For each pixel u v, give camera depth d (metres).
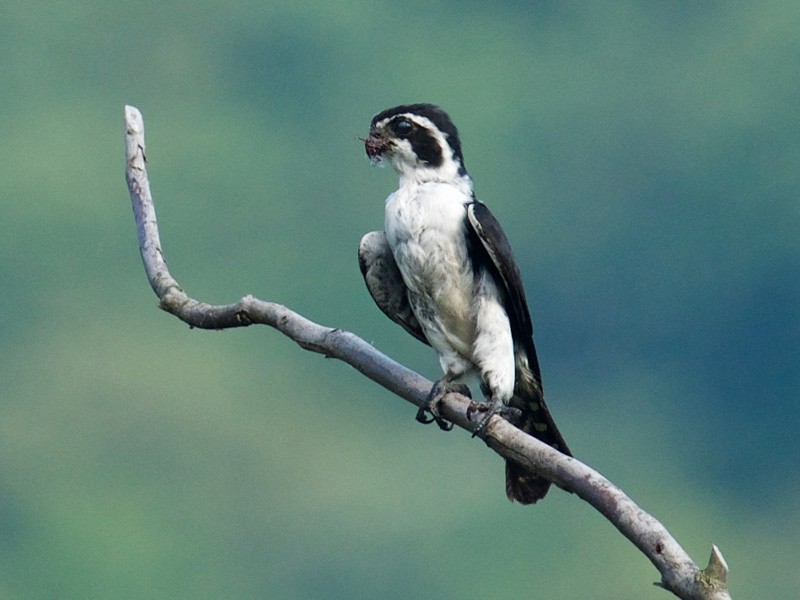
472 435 7.11
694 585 5.22
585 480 5.74
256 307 6.98
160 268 7.20
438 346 8.00
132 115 7.40
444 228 7.84
